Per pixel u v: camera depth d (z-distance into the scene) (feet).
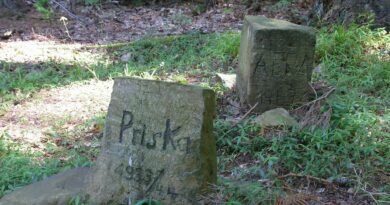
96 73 12.76
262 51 9.66
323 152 7.96
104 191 6.60
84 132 9.58
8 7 18.76
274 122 8.92
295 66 9.74
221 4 21.07
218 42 13.97
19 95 11.47
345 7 14.08
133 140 6.54
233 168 7.92
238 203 6.37
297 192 7.04
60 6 19.02
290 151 7.97
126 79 6.61
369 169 7.61
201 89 6.34
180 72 12.57
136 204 6.32
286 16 18.89
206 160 6.43
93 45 15.56
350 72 11.32
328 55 12.07
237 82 10.75
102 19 19.31
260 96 9.79
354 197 7.11
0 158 8.42
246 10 20.15
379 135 8.45
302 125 8.73
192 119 6.32
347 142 8.21
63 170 7.63
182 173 6.34
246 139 8.47
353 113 9.23
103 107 10.66
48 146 8.90
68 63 13.73
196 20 19.36
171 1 22.27
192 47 14.39
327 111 8.84
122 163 6.57
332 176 7.44
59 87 11.93
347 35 12.48
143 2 22.13
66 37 16.84
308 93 9.87
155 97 6.47
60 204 6.72
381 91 10.36
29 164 8.20
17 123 10.02
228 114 9.85
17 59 14.05
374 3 13.61
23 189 7.05
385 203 6.87
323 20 14.65
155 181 6.43
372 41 12.42
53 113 10.43
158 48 14.60
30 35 16.80
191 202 6.34
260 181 7.27
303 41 9.66
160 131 6.43
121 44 15.19
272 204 6.56
